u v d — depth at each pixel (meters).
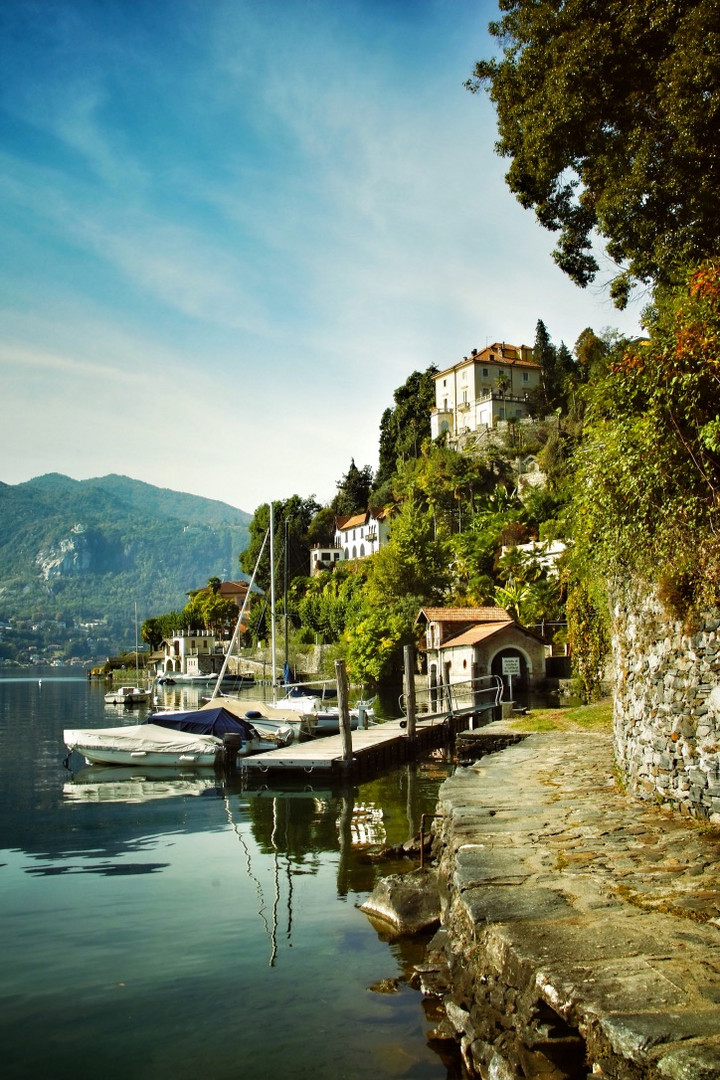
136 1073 7.30
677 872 7.98
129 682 144.00
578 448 14.16
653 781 11.51
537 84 18.75
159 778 28.64
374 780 26.31
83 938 11.10
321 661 84.44
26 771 30.92
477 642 49.00
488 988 6.61
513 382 118.69
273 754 26.72
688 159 16.02
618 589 13.41
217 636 137.38
